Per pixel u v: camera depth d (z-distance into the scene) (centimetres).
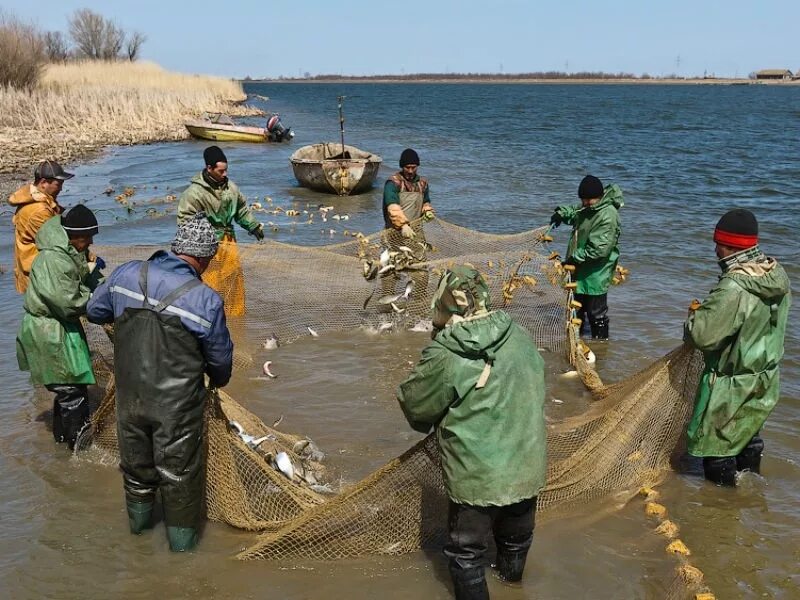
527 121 5388
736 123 5288
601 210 747
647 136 3994
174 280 404
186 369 406
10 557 423
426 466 420
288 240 1281
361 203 1720
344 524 426
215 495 457
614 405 558
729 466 504
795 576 412
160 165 2381
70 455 541
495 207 1581
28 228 598
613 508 481
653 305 913
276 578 413
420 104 8712
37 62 4334
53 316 521
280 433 550
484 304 371
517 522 389
